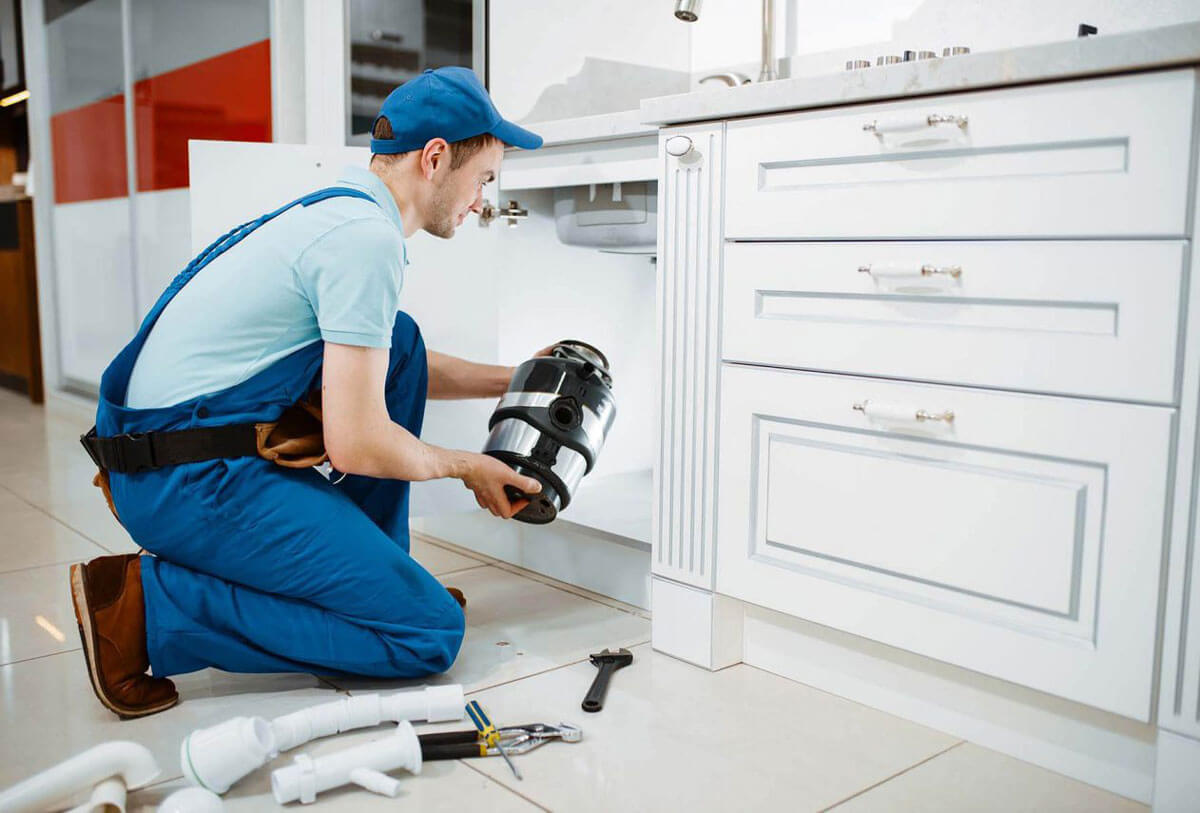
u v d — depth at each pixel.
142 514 1.42
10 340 5.10
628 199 1.91
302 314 1.44
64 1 4.28
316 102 2.93
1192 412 1.09
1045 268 1.20
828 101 1.36
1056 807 1.21
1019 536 1.25
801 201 1.43
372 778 1.22
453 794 1.23
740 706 1.50
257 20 3.05
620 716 1.45
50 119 4.54
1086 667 1.20
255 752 1.22
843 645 1.53
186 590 1.44
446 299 2.04
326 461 1.50
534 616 1.90
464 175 1.58
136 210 3.87
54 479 3.13
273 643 1.47
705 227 1.56
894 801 1.22
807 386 1.44
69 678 1.60
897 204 1.33
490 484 1.57
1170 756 1.15
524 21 2.30
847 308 1.40
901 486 1.35
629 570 1.97
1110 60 1.11
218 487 1.40
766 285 1.48
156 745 1.36
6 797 1.11
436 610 1.56
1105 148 1.15
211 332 1.42
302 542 1.45
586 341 2.28
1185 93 1.08
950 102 1.26
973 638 1.30
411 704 1.41
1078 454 1.19
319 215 1.43
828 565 1.45
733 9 2.23
